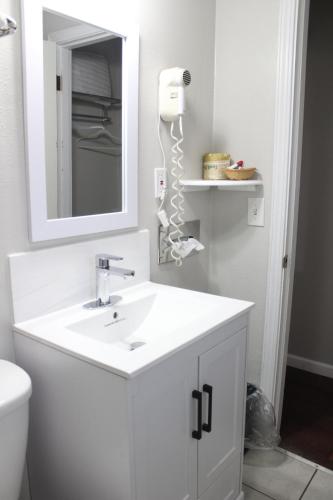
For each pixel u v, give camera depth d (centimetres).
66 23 123
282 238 179
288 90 168
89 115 134
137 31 144
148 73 154
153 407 104
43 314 128
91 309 135
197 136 184
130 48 143
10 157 114
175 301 149
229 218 195
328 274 258
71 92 128
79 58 128
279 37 167
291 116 170
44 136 121
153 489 110
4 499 102
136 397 98
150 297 152
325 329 264
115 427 100
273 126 175
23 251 121
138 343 140
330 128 244
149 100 156
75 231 133
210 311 133
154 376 102
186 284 191
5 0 107
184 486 124
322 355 267
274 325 188
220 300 145
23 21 110
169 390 109
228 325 132
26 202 119
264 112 177
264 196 182
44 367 115
